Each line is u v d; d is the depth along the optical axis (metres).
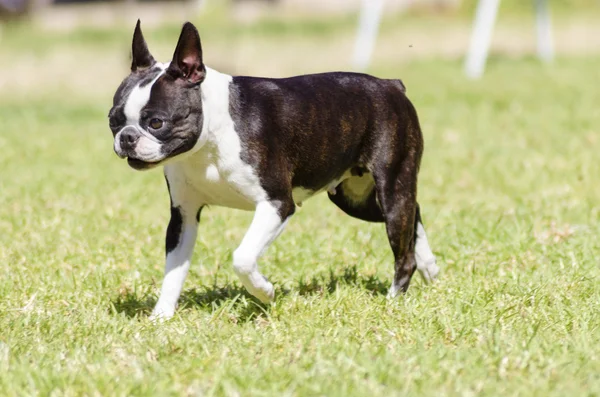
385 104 10.02
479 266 11.27
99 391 7.30
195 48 8.50
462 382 7.40
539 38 36.00
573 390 7.21
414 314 9.18
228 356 8.14
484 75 31.55
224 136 8.80
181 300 10.19
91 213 14.53
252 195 9.07
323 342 8.35
